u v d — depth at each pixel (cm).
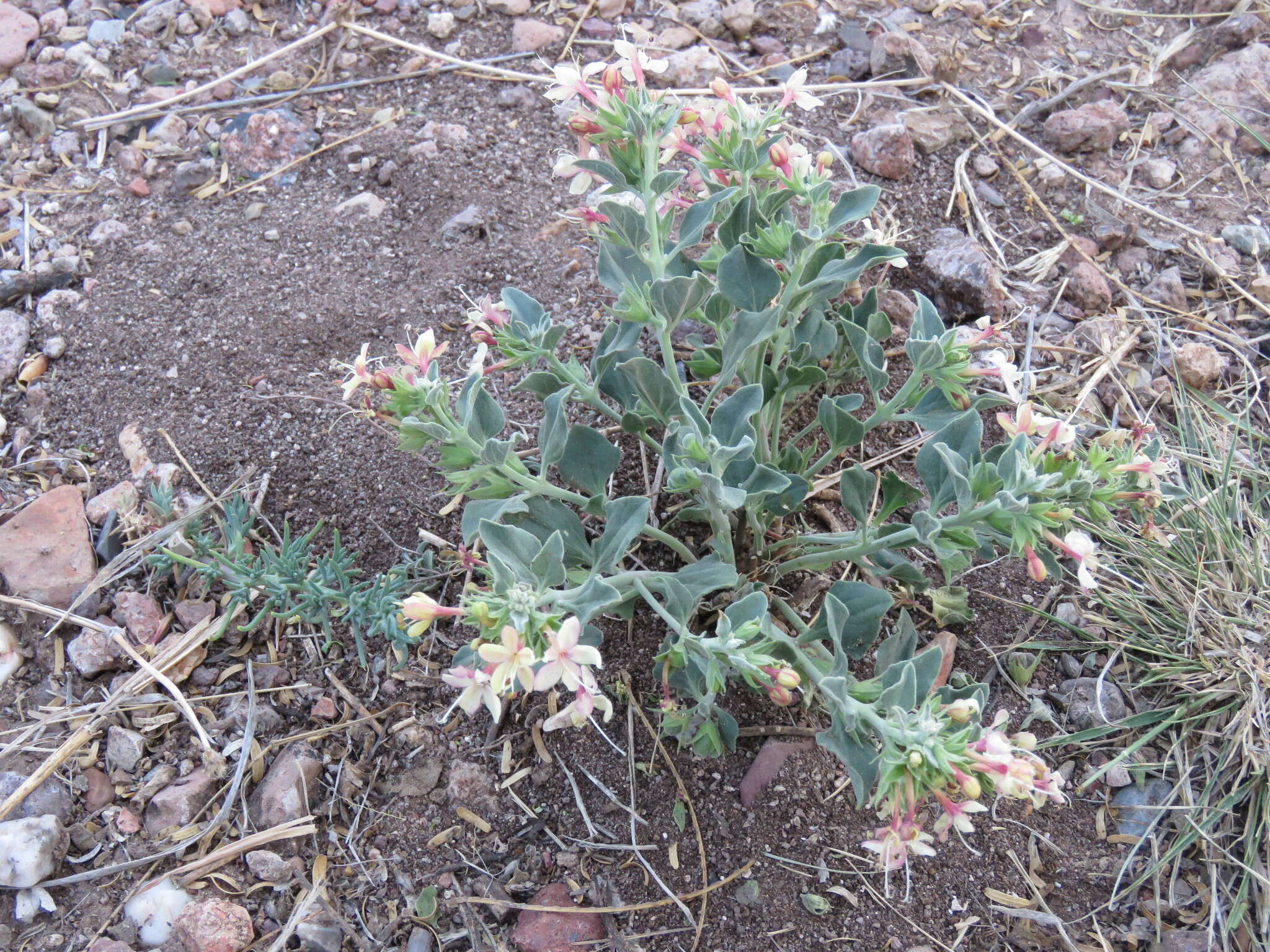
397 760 37
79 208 51
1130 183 52
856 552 35
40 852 33
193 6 60
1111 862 34
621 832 35
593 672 38
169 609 40
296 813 35
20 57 56
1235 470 42
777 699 29
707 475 29
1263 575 38
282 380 45
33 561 40
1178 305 48
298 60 58
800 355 38
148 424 44
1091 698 37
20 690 38
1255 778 34
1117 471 30
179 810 35
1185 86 56
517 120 55
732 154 34
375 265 49
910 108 55
